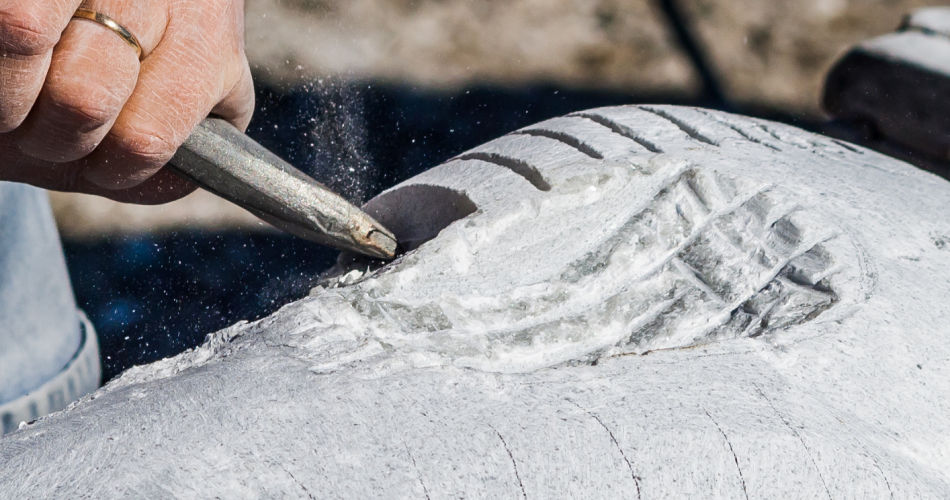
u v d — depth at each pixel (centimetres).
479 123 273
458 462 56
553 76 304
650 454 59
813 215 83
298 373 63
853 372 69
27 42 55
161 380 66
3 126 61
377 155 249
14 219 124
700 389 65
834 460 60
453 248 77
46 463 54
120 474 52
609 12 339
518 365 71
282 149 245
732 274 79
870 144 178
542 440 58
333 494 53
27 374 129
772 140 103
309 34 307
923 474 62
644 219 81
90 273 197
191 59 69
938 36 176
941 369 71
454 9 331
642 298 76
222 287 194
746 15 342
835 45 332
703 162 87
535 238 79
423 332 71
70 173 83
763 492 59
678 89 304
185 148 74
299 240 212
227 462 54
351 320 72
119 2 62
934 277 80
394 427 58
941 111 162
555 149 90
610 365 68
